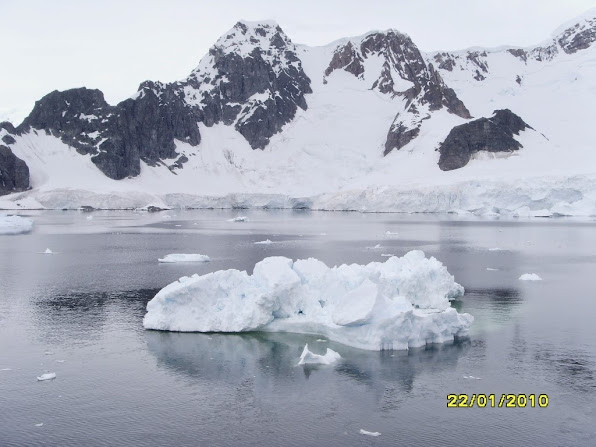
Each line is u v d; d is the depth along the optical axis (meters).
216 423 30.34
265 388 34.66
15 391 34.31
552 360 39.50
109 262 85.50
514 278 71.69
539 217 193.88
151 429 29.67
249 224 169.50
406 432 29.44
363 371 37.25
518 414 31.36
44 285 66.19
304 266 48.72
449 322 43.94
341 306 42.41
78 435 29.05
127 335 45.09
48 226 157.75
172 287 47.38
